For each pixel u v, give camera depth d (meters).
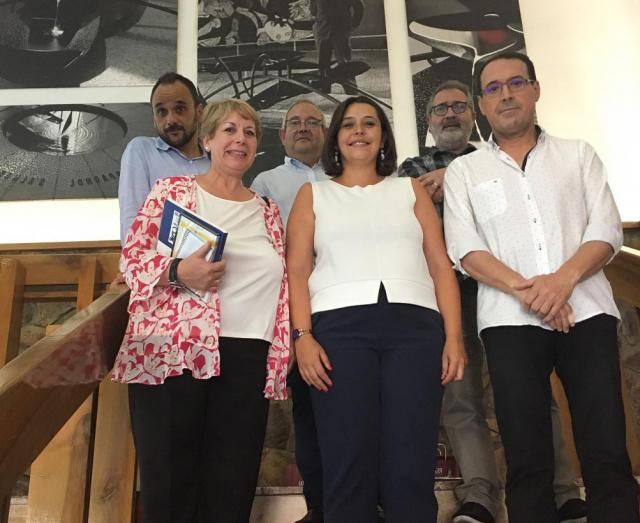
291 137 2.64
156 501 1.42
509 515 1.52
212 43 3.41
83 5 3.46
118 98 3.31
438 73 3.39
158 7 3.48
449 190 1.88
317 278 1.68
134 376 1.52
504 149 1.90
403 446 1.48
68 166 3.20
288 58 3.39
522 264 1.70
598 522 1.43
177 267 1.54
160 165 2.32
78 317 1.49
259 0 3.49
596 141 3.33
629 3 3.54
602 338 1.59
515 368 1.59
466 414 2.06
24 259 2.70
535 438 1.53
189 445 1.49
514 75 1.87
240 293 1.63
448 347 1.61
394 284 1.61
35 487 1.96
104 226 3.15
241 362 1.58
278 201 2.54
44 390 1.20
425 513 1.45
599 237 1.67
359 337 1.56
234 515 1.47
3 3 3.44
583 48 3.48
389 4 3.51
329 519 1.46
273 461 2.65
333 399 1.53
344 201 1.77
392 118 3.32
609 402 1.51
